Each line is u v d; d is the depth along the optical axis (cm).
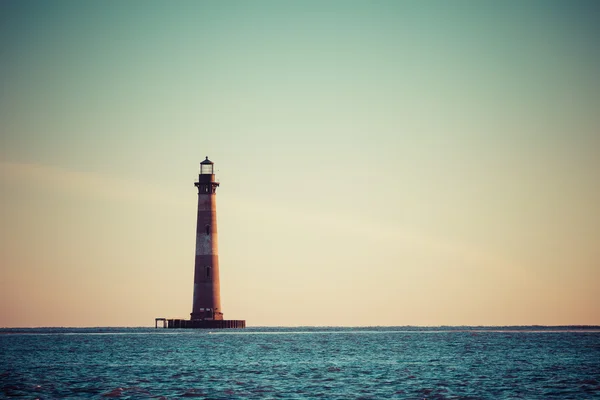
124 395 8525
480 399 8256
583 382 9488
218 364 11819
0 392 8712
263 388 8988
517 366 11450
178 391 8769
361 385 9244
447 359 12781
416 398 8312
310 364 11794
